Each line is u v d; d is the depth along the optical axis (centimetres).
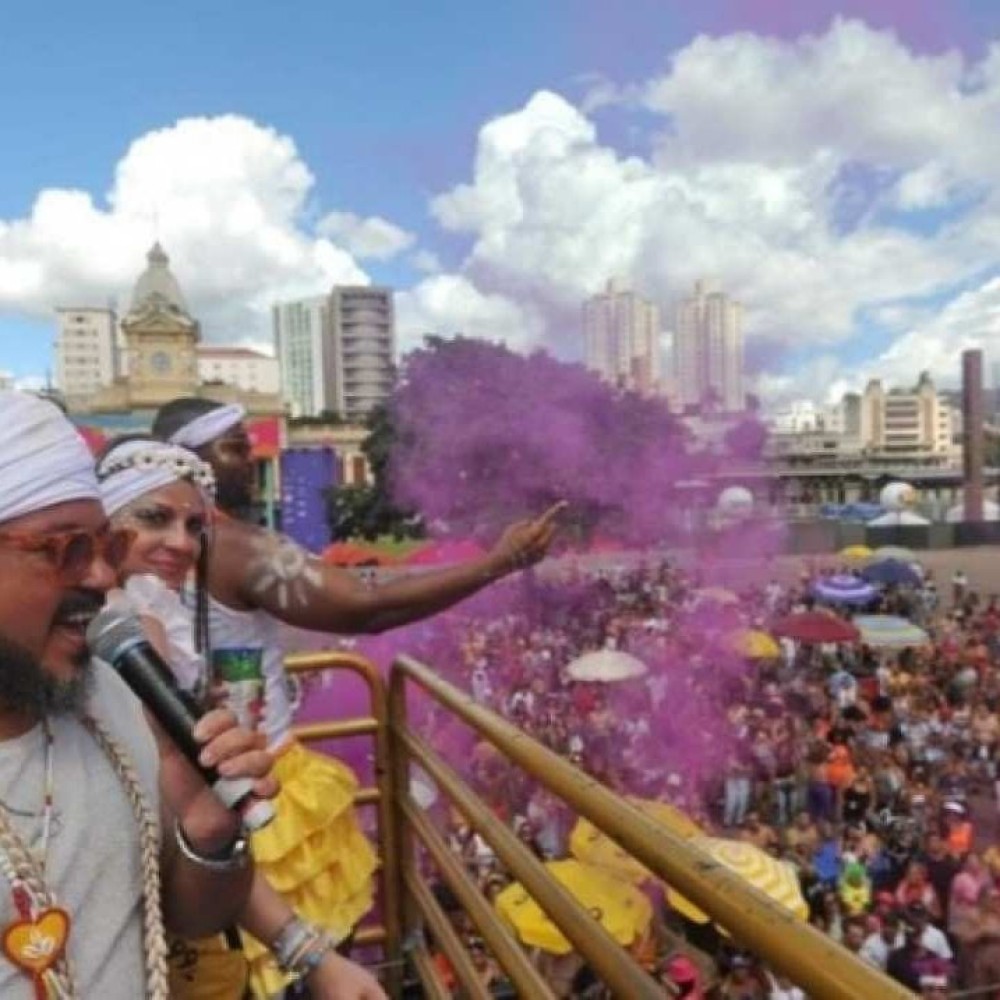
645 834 142
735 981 481
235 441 253
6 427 112
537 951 336
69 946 109
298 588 237
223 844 133
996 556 4031
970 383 4912
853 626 1827
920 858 935
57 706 114
